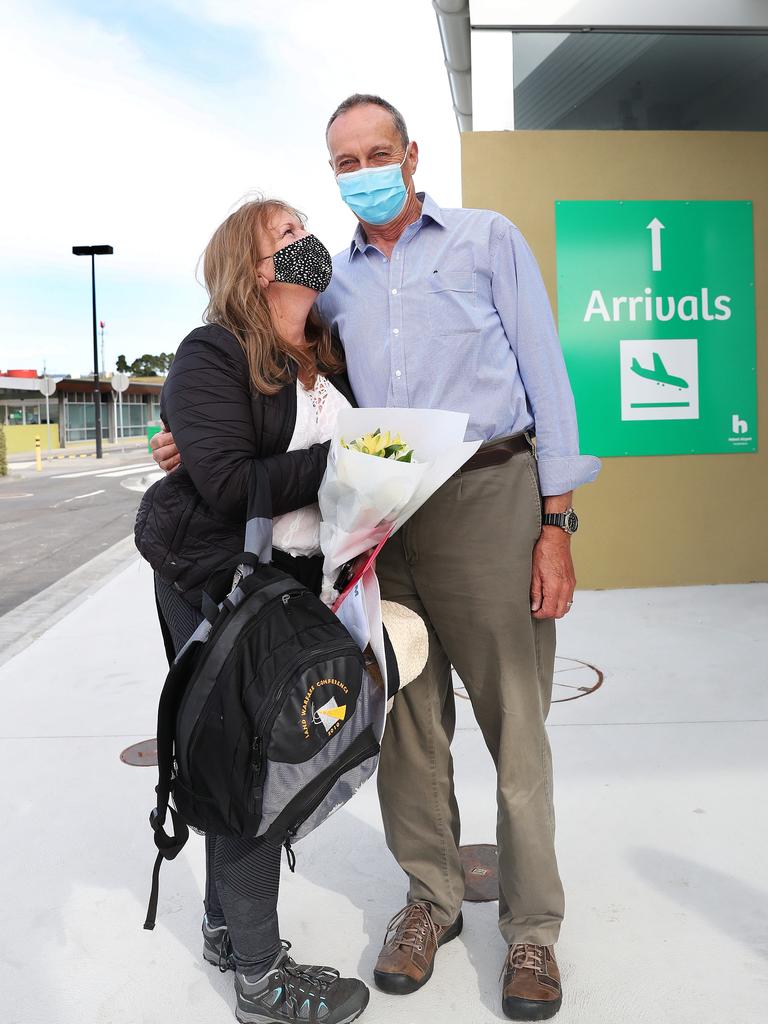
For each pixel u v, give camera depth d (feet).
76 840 8.66
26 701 12.96
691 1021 5.87
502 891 6.41
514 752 6.34
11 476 71.26
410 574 6.56
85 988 6.47
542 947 6.22
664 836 8.26
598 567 19.33
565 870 7.72
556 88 19.35
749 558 19.40
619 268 18.78
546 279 18.76
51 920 7.32
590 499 19.19
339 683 5.20
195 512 5.72
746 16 18.95
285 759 5.11
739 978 6.28
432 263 6.40
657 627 15.88
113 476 68.39
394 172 6.25
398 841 6.82
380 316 6.49
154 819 5.48
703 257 18.84
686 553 19.34
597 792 9.21
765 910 7.07
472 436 6.32
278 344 5.88
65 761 10.61
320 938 6.99
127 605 19.79
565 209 18.62
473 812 8.89
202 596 5.60
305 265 5.86
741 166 18.74
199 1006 6.25
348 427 5.80
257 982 5.89
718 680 12.80
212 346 5.67
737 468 19.21
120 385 106.42
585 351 18.86
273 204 5.94
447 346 6.33
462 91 27.58
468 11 20.42
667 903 7.20
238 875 5.75
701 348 18.97
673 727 10.98
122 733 11.51
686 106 19.76
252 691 5.12
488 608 6.30
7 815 9.22
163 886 7.82
